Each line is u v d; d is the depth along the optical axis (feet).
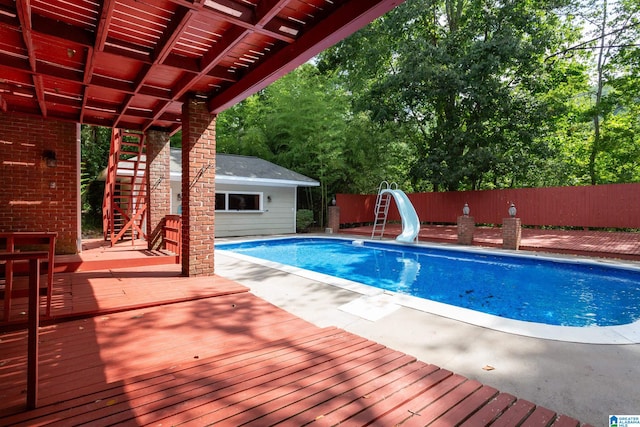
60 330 11.55
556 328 12.09
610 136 53.78
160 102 20.30
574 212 37.99
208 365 8.63
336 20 10.66
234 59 15.10
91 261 20.57
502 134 48.93
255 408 6.66
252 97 60.08
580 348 10.49
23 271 19.02
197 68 15.03
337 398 7.05
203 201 19.35
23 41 13.19
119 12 11.41
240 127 64.90
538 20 46.03
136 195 32.42
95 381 8.15
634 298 19.52
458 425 6.24
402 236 37.32
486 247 33.53
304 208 58.75
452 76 44.98
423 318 13.24
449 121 51.13
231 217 44.62
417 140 60.44
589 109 53.57
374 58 56.95
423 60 47.65
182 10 10.84
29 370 6.69
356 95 59.52
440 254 33.42
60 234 22.58
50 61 14.92
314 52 12.12
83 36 12.33
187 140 18.69
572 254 29.04
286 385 7.57
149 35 12.91
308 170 54.19
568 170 56.59
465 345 10.72
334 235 45.85
